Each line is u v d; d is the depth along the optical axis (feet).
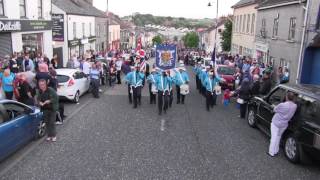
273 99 33.83
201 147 31.37
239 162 27.96
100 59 78.64
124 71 73.92
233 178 24.79
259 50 96.17
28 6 76.07
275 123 29.30
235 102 55.31
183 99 52.54
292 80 69.10
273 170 26.55
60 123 38.22
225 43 155.63
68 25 107.86
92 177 24.17
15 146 27.71
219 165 27.14
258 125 36.96
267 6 86.84
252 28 108.68
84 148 30.09
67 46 106.52
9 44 68.69
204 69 61.21
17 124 27.68
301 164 27.91
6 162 26.61
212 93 48.57
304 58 63.52
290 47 71.15
